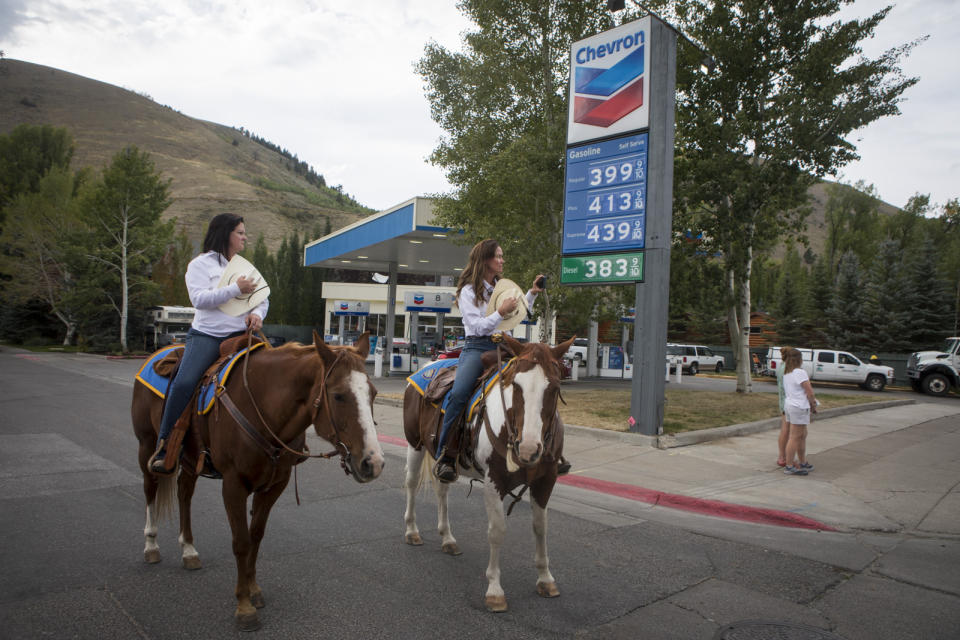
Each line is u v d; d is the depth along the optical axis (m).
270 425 3.59
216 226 4.24
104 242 36.12
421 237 22.86
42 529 5.24
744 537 5.88
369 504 6.50
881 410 16.66
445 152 20.66
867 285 37.50
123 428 10.61
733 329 18.48
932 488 7.88
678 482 7.85
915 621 4.02
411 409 5.18
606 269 11.23
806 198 16.55
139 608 3.79
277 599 4.00
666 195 10.69
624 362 29.75
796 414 8.48
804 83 16.09
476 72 19.42
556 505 6.88
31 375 20.61
